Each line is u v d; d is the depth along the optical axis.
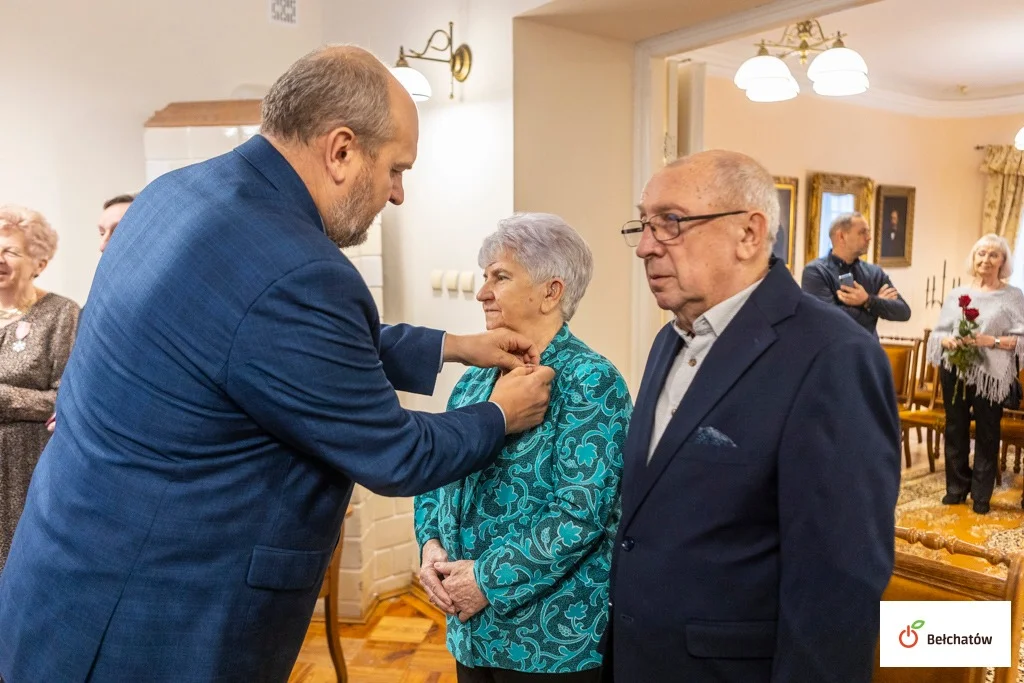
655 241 1.00
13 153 2.88
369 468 0.99
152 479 0.96
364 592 2.83
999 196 6.43
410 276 3.02
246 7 3.21
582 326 2.71
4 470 2.04
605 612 1.25
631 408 1.30
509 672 1.25
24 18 2.84
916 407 4.85
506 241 1.29
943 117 6.74
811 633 0.86
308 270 0.93
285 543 1.03
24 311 2.15
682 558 0.97
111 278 1.02
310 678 2.42
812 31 4.69
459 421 1.11
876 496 0.86
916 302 6.86
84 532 0.97
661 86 2.80
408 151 1.10
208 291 0.93
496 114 2.52
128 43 3.01
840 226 3.83
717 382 0.96
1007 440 3.71
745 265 1.00
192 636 0.98
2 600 1.07
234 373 0.92
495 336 1.28
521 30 2.43
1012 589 1.10
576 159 2.64
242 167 1.03
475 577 1.23
